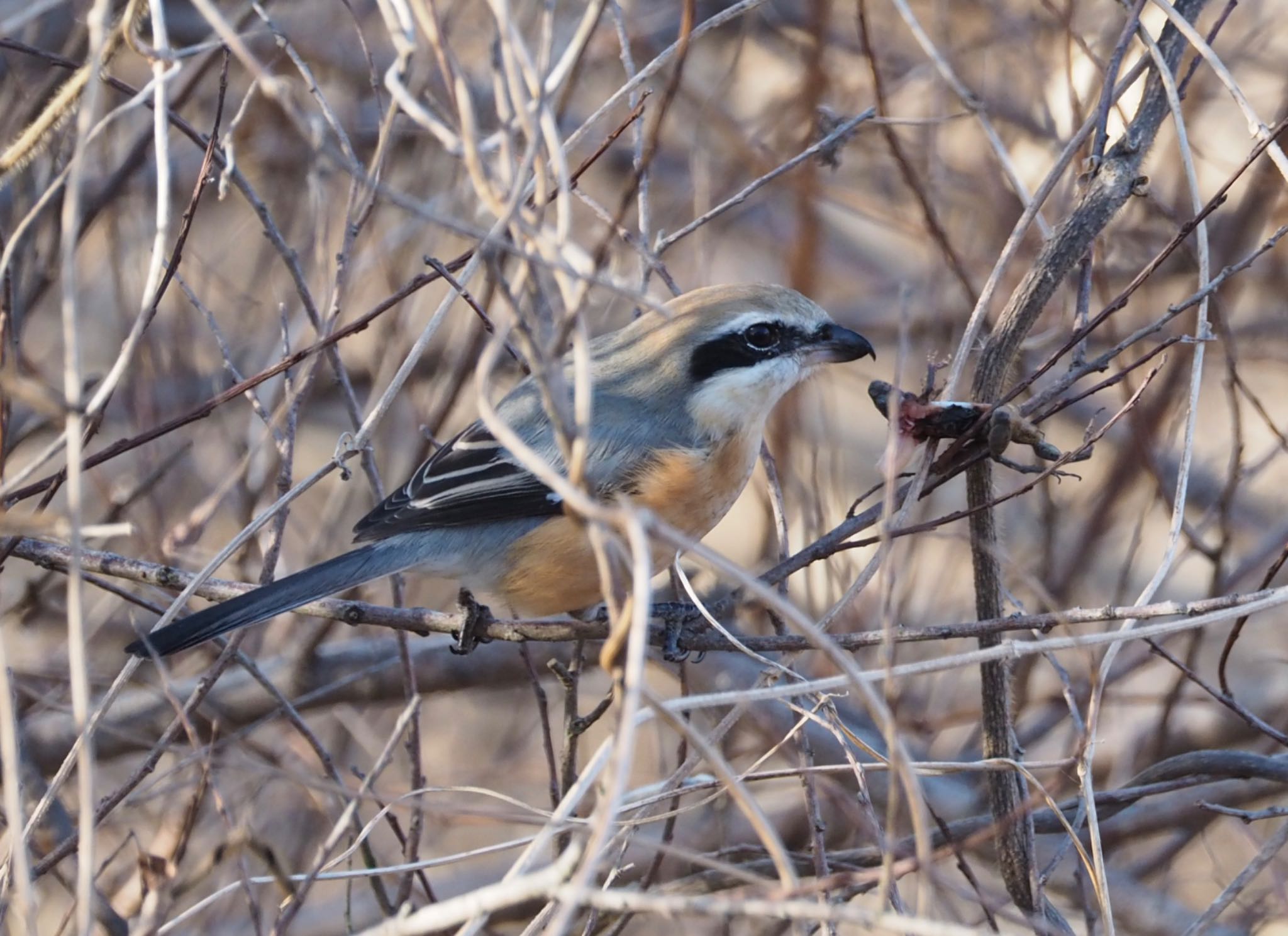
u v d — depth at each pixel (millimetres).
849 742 9422
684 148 15148
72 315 5711
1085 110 10727
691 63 14922
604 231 12172
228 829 8609
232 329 13898
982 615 7750
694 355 9172
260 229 12945
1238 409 10094
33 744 11031
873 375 16031
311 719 12562
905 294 7668
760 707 11133
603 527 5207
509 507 8797
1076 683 11531
